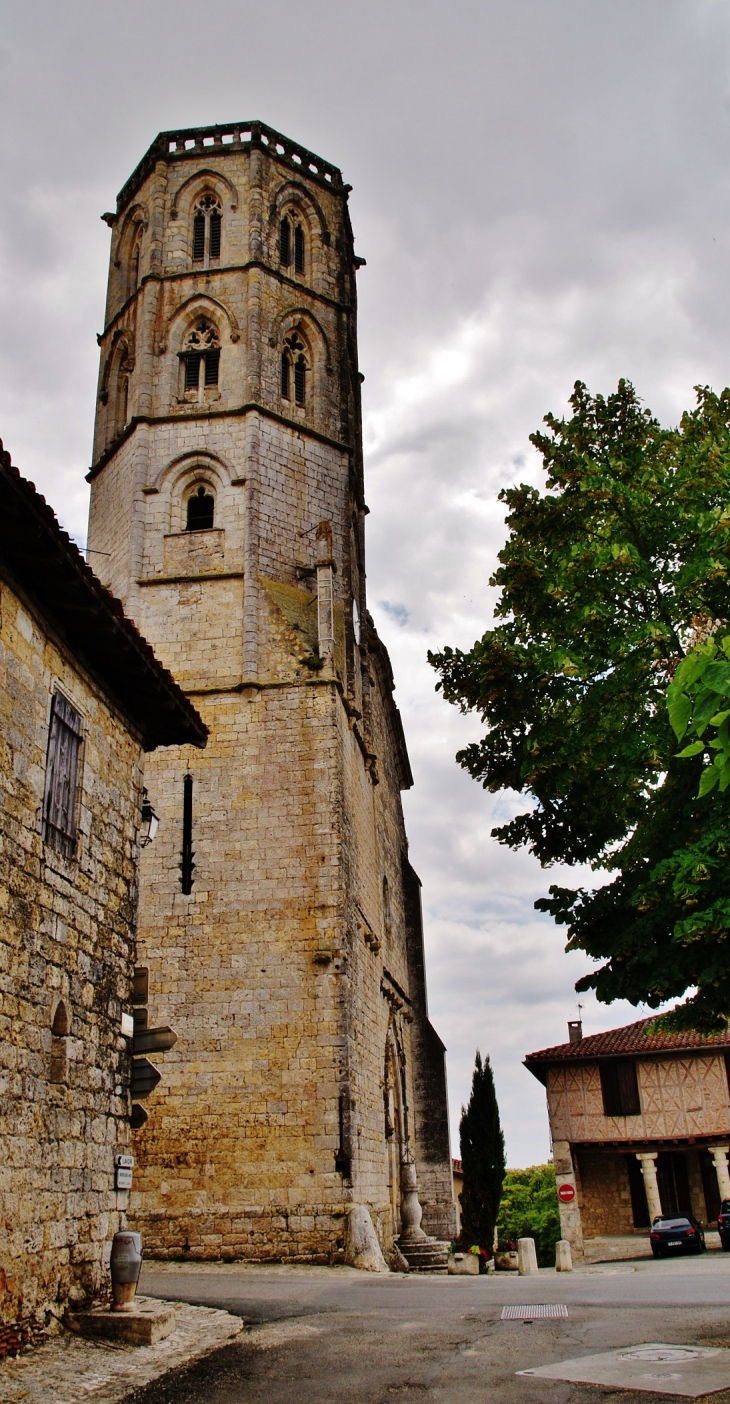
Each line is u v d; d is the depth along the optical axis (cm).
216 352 3166
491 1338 1112
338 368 3353
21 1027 1061
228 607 2783
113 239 3619
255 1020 2350
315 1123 2241
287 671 2684
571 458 1697
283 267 3412
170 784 2589
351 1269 2067
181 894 2480
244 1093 2288
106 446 3281
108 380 3378
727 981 1385
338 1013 2330
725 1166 3659
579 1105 3888
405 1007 3872
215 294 3231
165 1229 2188
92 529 3155
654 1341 1040
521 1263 2433
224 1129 2262
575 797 1600
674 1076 3825
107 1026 1289
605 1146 3812
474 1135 4147
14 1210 1008
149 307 3203
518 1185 7325
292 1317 1307
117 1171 1266
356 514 3500
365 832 3122
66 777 1240
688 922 1220
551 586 1569
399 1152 3150
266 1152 2230
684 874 1262
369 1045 2727
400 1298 1528
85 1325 1091
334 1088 2267
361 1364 988
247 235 3309
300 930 2419
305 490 3062
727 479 1541
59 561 1113
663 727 1483
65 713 1252
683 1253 3186
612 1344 1036
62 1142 1128
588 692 1551
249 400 3038
